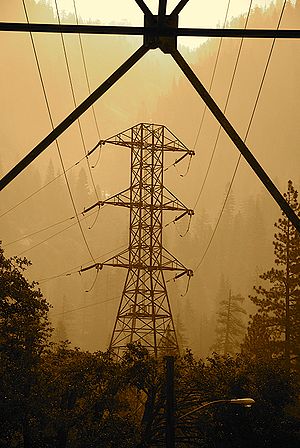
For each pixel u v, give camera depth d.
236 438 41.88
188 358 44.25
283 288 72.31
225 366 44.53
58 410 38.25
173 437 26.73
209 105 17.61
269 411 42.72
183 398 42.31
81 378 39.88
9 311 38.47
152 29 18.03
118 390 41.44
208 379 42.69
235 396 42.56
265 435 42.06
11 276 39.12
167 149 61.44
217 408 41.91
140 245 57.34
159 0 17.80
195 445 43.59
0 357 37.66
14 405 36.62
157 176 60.59
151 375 41.41
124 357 41.81
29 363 38.19
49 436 39.69
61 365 41.19
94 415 39.84
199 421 41.69
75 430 41.78
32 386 38.25
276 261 72.12
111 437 38.31
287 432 42.47
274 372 44.88
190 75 17.89
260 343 70.50
